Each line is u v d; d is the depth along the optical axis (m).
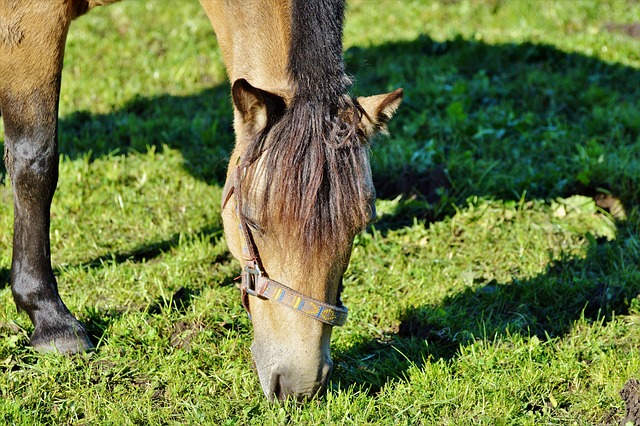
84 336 6.79
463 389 6.23
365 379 6.45
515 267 8.28
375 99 5.39
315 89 5.02
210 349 6.68
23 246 6.82
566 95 11.91
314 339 5.16
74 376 6.38
